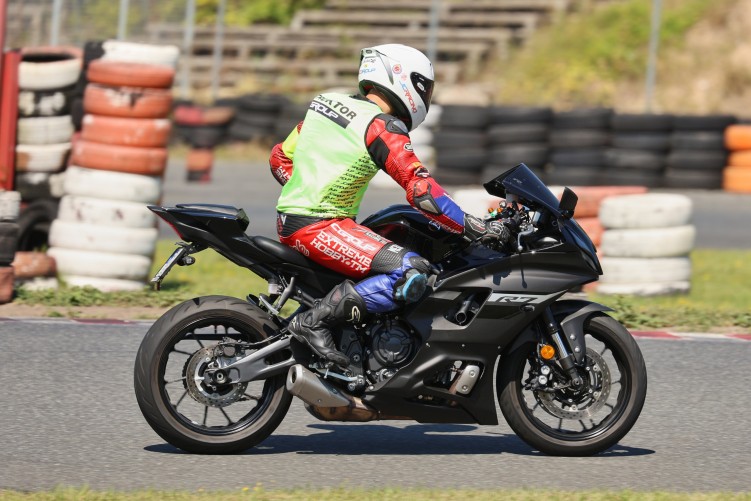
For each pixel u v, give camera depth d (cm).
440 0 10244
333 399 1948
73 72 3825
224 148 7675
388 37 9931
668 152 6506
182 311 1973
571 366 2014
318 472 1956
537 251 2006
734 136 6531
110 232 3525
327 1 10550
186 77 8519
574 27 9850
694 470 2034
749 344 3084
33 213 3812
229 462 1995
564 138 6388
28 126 3809
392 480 1922
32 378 2512
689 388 2633
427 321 1986
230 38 10169
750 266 4688
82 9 7650
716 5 9806
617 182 6419
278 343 1972
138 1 8000
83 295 3378
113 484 1855
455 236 2016
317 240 1956
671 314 3428
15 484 1838
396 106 2014
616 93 9169
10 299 3294
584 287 3912
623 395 2075
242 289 3744
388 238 2030
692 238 3912
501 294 1992
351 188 1973
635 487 1922
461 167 6406
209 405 1978
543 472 1994
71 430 2166
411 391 1981
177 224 1920
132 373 2591
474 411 2022
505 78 9412
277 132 7575
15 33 7506
